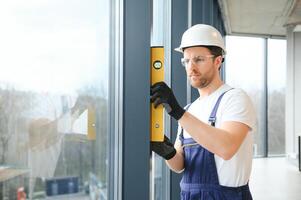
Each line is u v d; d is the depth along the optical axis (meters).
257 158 9.33
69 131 1.57
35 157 1.39
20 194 1.33
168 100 1.40
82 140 1.64
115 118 1.72
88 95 1.67
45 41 1.42
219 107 1.55
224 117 1.51
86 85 1.65
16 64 1.30
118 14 1.68
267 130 9.66
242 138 1.44
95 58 1.70
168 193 2.89
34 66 1.37
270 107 9.69
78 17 1.60
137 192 1.60
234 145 1.39
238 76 9.23
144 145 1.56
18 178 1.32
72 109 1.58
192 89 2.96
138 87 1.53
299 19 7.48
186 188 1.62
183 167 1.69
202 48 1.56
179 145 1.75
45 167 1.44
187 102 2.94
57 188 1.51
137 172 1.59
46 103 1.44
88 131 1.68
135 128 1.56
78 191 1.62
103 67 1.75
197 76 1.58
